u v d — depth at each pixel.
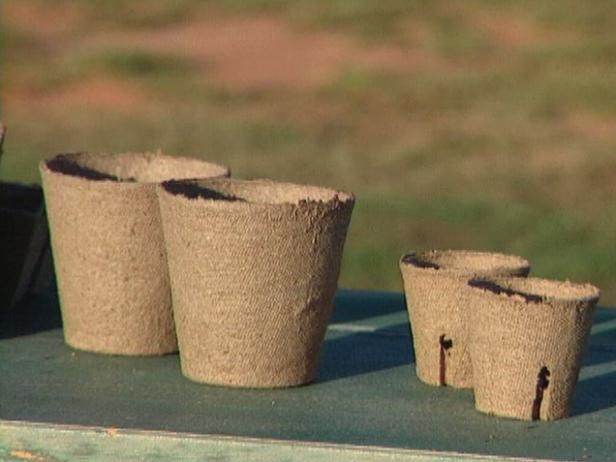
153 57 32.41
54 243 5.90
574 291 5.31
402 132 26.34
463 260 5.75
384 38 34.94
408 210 19.47
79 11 37.50
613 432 5.11
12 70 31.20
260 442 4.91
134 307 5.80
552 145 24.78
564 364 5.19
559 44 33.53
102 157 6.09
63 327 6.07
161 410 5.22
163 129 25.86
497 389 5.23
